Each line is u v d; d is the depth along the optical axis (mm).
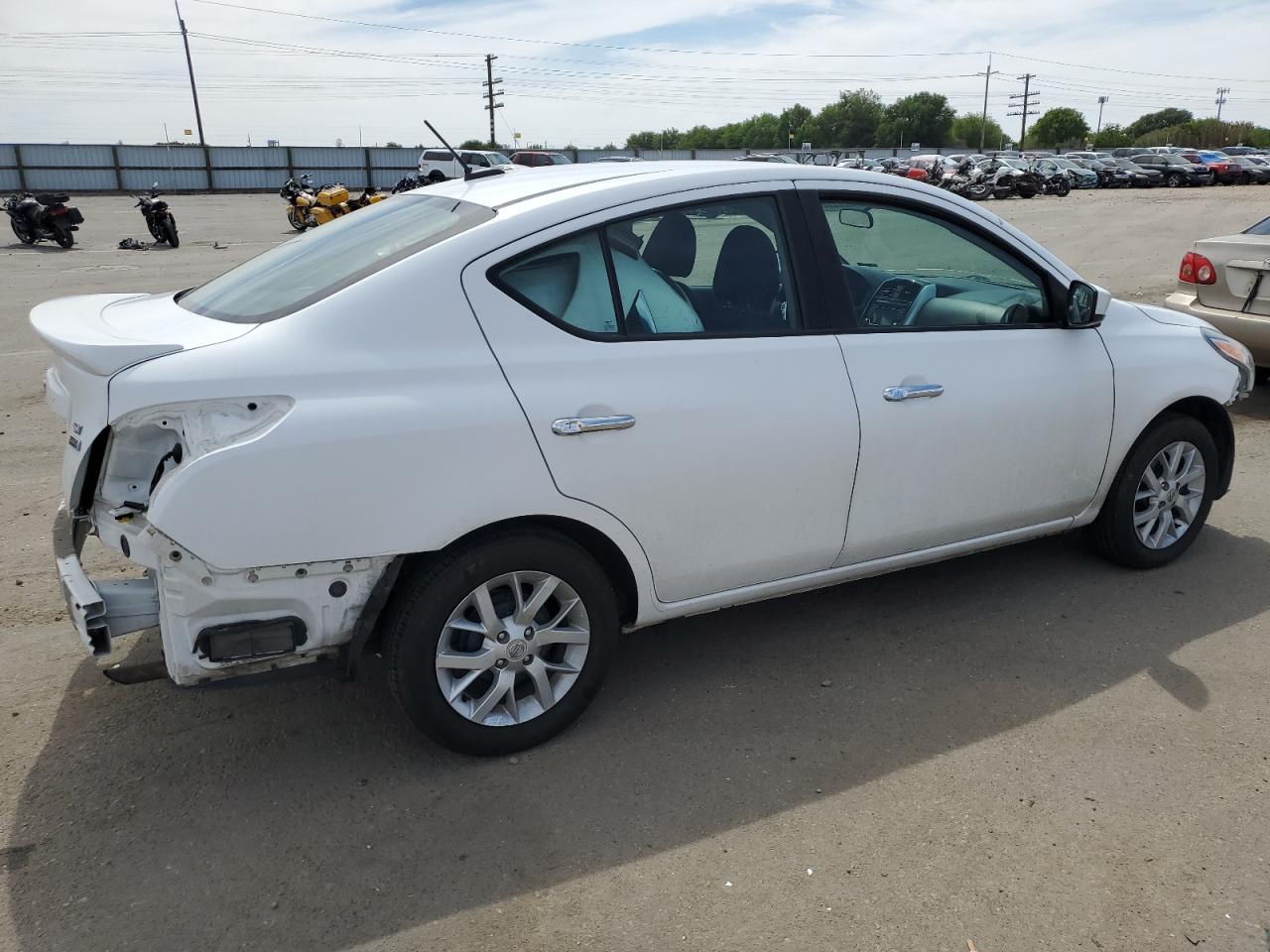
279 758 3062
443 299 2768
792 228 3330
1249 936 2350
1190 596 4145
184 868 2588
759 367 3170
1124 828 2730
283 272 3156
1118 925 2387
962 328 3643
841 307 3387
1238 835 2699
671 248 3135
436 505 2693
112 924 2396
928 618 3979
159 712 3305
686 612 3295
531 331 2859
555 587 2982
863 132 114375
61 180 38906
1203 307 6914
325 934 2375
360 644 2732
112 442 2631
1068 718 3266
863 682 3500
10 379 7824
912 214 3594
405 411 2646
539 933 2377
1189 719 3252
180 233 22312
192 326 2865
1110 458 4059
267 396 2557
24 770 2986
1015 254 3812
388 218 3355
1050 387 3766
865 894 2496
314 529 2572
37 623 3895
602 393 2908
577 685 3105
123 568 4383
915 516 3578
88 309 3207
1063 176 36781
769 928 2387
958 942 2340
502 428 2756
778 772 2998
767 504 3240
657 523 3066
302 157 43188
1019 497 3834
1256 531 4859
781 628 3916
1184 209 28234
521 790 2910
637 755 3084
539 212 2938
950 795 2877
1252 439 6379
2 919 2404
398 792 2898
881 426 3381
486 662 2936
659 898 2488
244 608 2609
